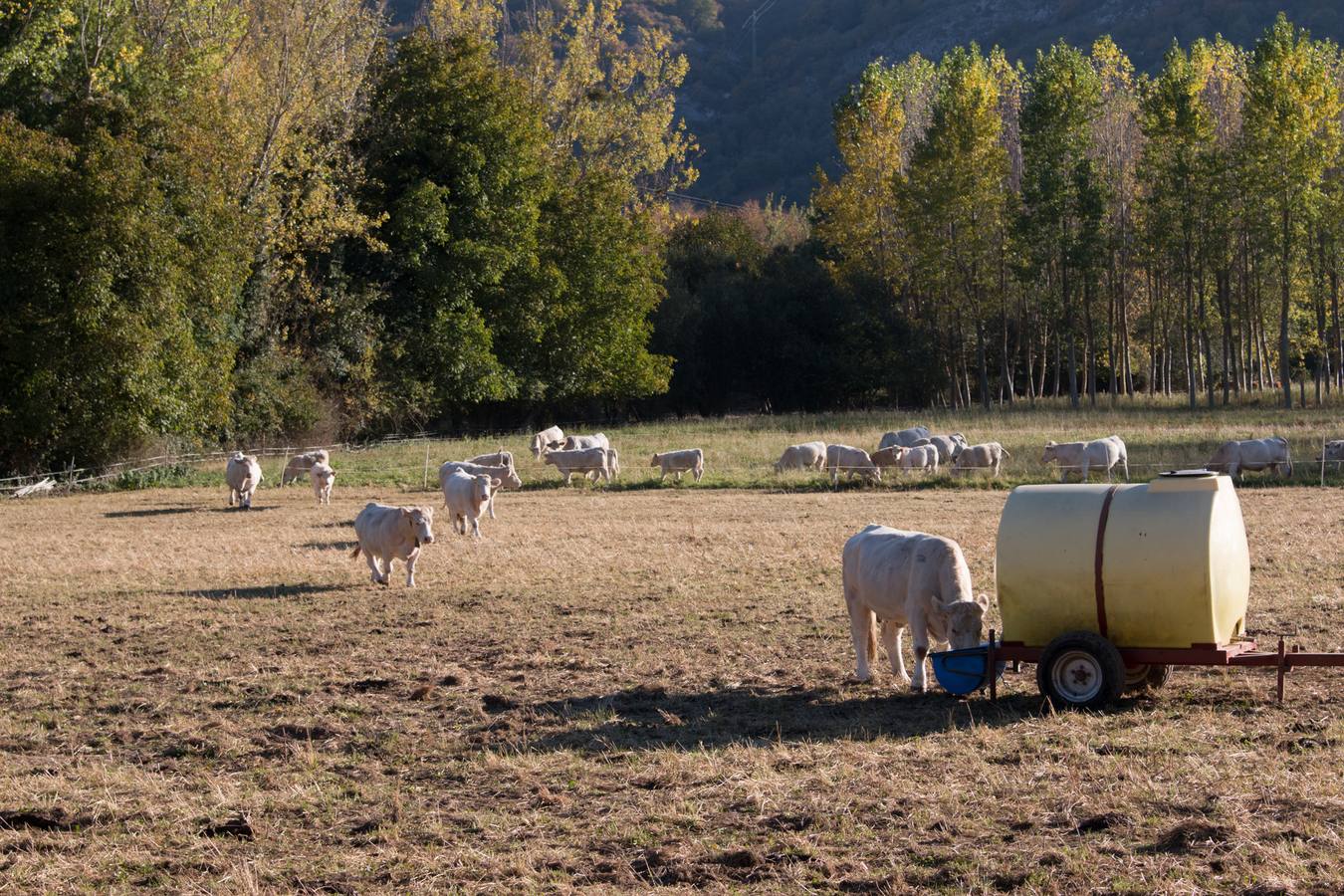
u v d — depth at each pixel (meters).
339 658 12.84
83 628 14.80
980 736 9.06
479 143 54.34
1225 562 9.79
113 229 34.72
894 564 10.77
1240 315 66.75
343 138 50.47
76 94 38.16
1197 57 71.88
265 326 47.16
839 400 72.38
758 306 70.81
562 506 29.12
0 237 34.28
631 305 60.66
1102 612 9.88
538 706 10.71
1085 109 63.38
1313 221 57.84
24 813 8.05
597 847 7.27
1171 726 9.13
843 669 11.67
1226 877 6.30
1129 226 71.69
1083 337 77.31
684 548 20.78
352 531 24.34
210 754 9.61
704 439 46.38
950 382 72.00
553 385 59.19
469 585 17.33
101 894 6.84
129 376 35.53
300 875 7.01
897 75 87.81
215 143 39.34
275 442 46.50
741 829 7.43
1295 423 43.84
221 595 16.97
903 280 73.50
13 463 36.44
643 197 72.56
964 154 64.81
